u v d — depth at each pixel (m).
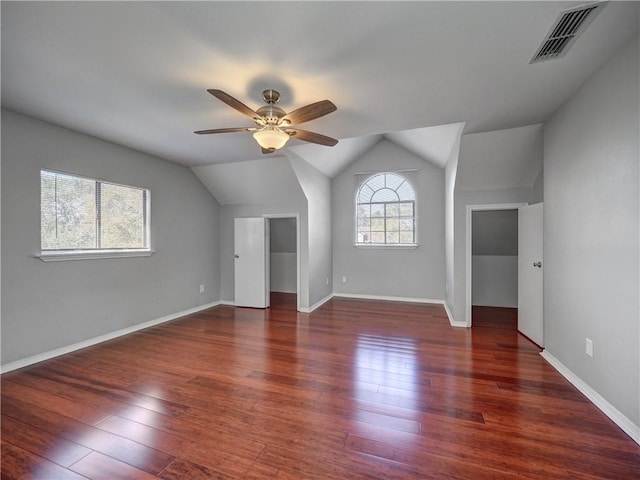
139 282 3.97
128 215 3.87
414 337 3.66
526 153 3.40
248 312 4.93
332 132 3.31
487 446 1.74
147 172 4.07
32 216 2.87
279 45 1.76
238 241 5.30
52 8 1.44
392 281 5.80
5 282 2.69
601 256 2.07
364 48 1.79
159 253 4.27
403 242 5.80
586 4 1.45
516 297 5.16
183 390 2.39
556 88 2.30
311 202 5.04
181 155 4.13
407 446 1.75
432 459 1.64
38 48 1.78
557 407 2.13
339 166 5.76
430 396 2.29
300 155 4.53
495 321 4.36
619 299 1.90
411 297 5.68
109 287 3.60
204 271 5.14
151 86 2.24
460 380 2.55
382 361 2.95
